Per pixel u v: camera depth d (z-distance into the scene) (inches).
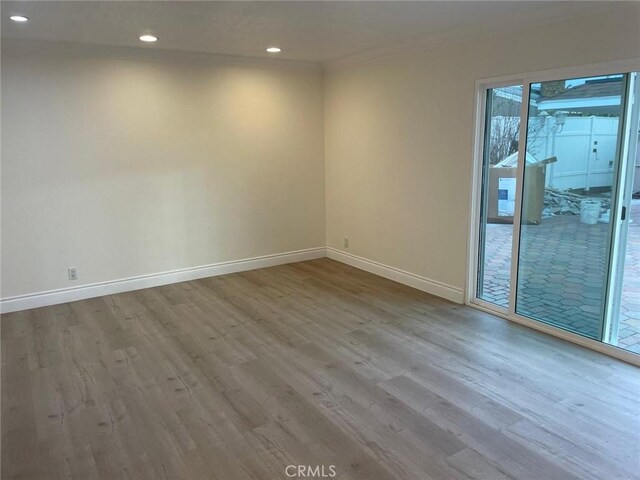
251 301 182.2
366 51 191.5
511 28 141.0
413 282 194.2
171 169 198.2
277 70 215.9
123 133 185.3
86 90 175.5
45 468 90.2
